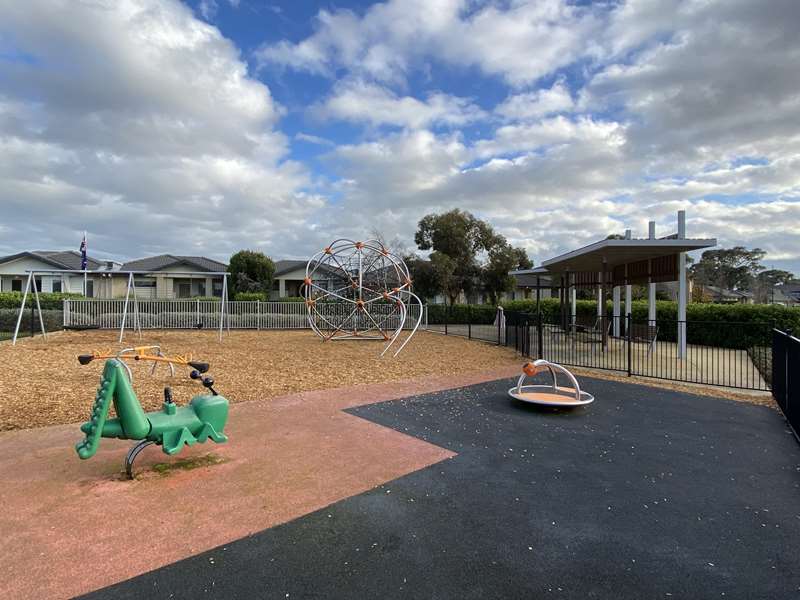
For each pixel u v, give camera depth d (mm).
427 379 8367
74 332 16922
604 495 3510
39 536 2811
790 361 5477
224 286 14906
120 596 2244
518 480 3779
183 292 33875
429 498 3422
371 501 3361
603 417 5797
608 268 17719
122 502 3285
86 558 2576
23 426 5043
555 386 6785
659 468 4086
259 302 22266
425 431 5113
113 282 32250
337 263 16734
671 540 2863
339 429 5145
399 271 16141
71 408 5758
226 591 2299
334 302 18500
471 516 3146
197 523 3000
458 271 34750
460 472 3938
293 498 3393
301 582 2385
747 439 4945
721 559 2662
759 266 63469
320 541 2799
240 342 14586
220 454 4289
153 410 5840
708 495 3535
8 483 3584
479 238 35812
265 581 2389
